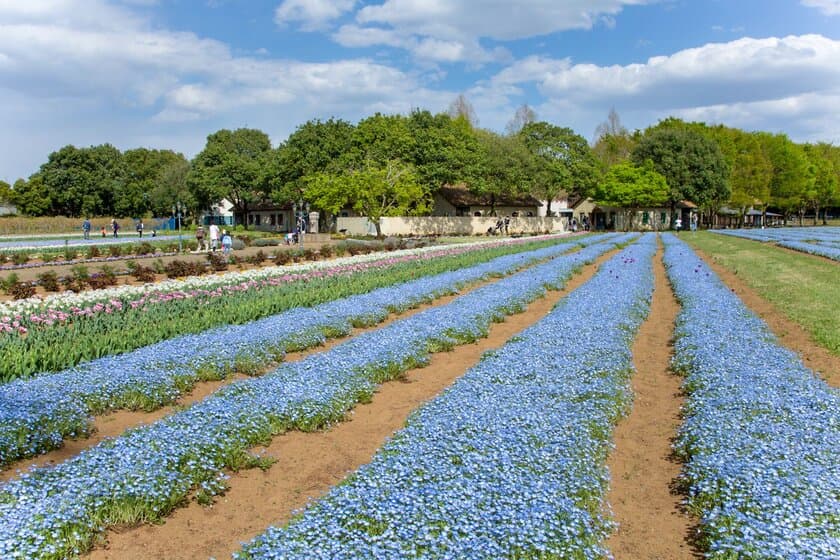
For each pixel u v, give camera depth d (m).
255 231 85.44
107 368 12.29
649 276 28.53
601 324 16.84
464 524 6.34
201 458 8.35
